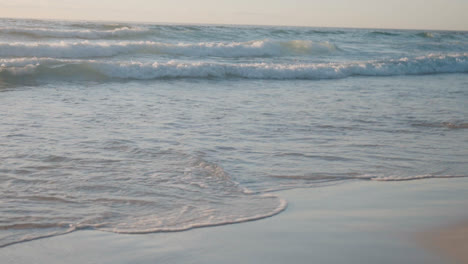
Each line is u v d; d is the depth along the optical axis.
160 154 5.54
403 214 3.78
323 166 5.32
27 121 7.09
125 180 4.61
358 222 3.59
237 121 7.64
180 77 13.70
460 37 39.31
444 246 3.13
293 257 2.98
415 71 18.30
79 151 5.58
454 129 7.61
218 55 20.33
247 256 3.00
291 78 14.88
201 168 5.06
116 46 18.28
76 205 3.96
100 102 9.04
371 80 15.11
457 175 5.14
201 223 3.60
